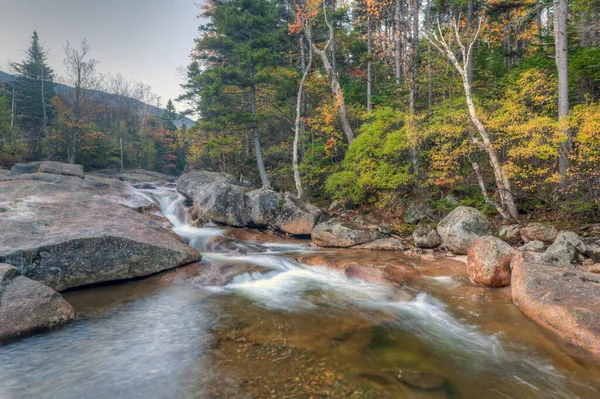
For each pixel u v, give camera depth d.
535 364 4.71
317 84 23.34
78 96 39.78
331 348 5.08
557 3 12.00
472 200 13.22
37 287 5.93
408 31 16.22
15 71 52.84
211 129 26.33
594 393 4.03
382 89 23.03
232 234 14.08
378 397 3.83
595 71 13.08
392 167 14.73
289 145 24.72
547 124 10.06
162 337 5.39
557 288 6.16
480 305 6.92
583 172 10.31
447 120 12.73
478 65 18.02
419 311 6.77
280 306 6.96
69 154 39.34
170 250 9.16
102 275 8.00
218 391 3.89
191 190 18.86
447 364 4.70
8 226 8.23
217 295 7.59
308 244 13.34
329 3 24.08
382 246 11.97
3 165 30.91
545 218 10.95
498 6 21.47
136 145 53.22
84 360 4.63
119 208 11.76
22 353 4.80
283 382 4.10
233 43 23.42
